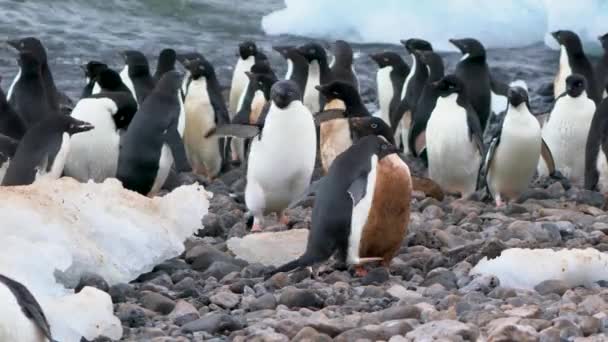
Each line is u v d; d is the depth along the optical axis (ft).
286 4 115.03
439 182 53.26
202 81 59.00
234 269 35.12
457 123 51.44
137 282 33.91
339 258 34.17
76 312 27.40
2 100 54.49
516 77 96.27
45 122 46.06
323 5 110.32
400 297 31.17
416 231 39.22
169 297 31.73
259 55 72.64
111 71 58.39
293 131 41.86
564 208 47.16
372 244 33.88
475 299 30.01
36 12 108.17
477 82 65.98
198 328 27.91
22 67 59.31
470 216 43.88
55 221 32.32
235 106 73.15
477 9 110.83
